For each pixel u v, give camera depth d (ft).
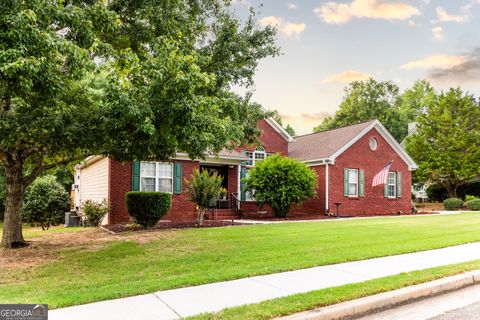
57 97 22.39
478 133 96.22
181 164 60.18
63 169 90.99
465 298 18.37
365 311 16.16
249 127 50.88
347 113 156.97
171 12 36.17
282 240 32.86
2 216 88.58
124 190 55.72
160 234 37.93
